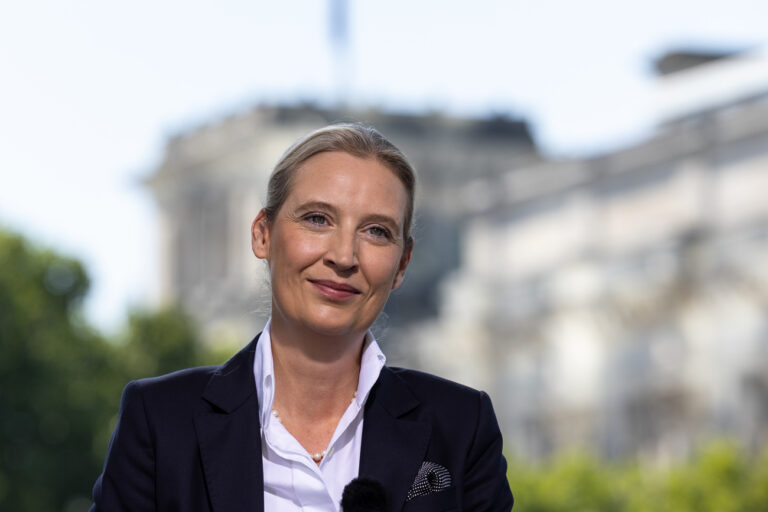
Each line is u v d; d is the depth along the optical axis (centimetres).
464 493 499
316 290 475
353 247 473
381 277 479
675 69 6781
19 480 4947
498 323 7619
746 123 6425
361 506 448
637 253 6931
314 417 491
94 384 5169
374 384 495
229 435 477
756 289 6391
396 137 9800
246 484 470
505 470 509
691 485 4244
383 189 477
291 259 476
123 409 486
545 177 7444
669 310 6750
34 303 5106
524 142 10000
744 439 6350
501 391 7612
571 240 7269
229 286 9494
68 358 5128
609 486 4678
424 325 8094
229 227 9600
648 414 6812
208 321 9569
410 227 494
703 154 6625
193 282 9838
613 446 6950
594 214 7162
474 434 498
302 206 476
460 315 7794
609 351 7056
